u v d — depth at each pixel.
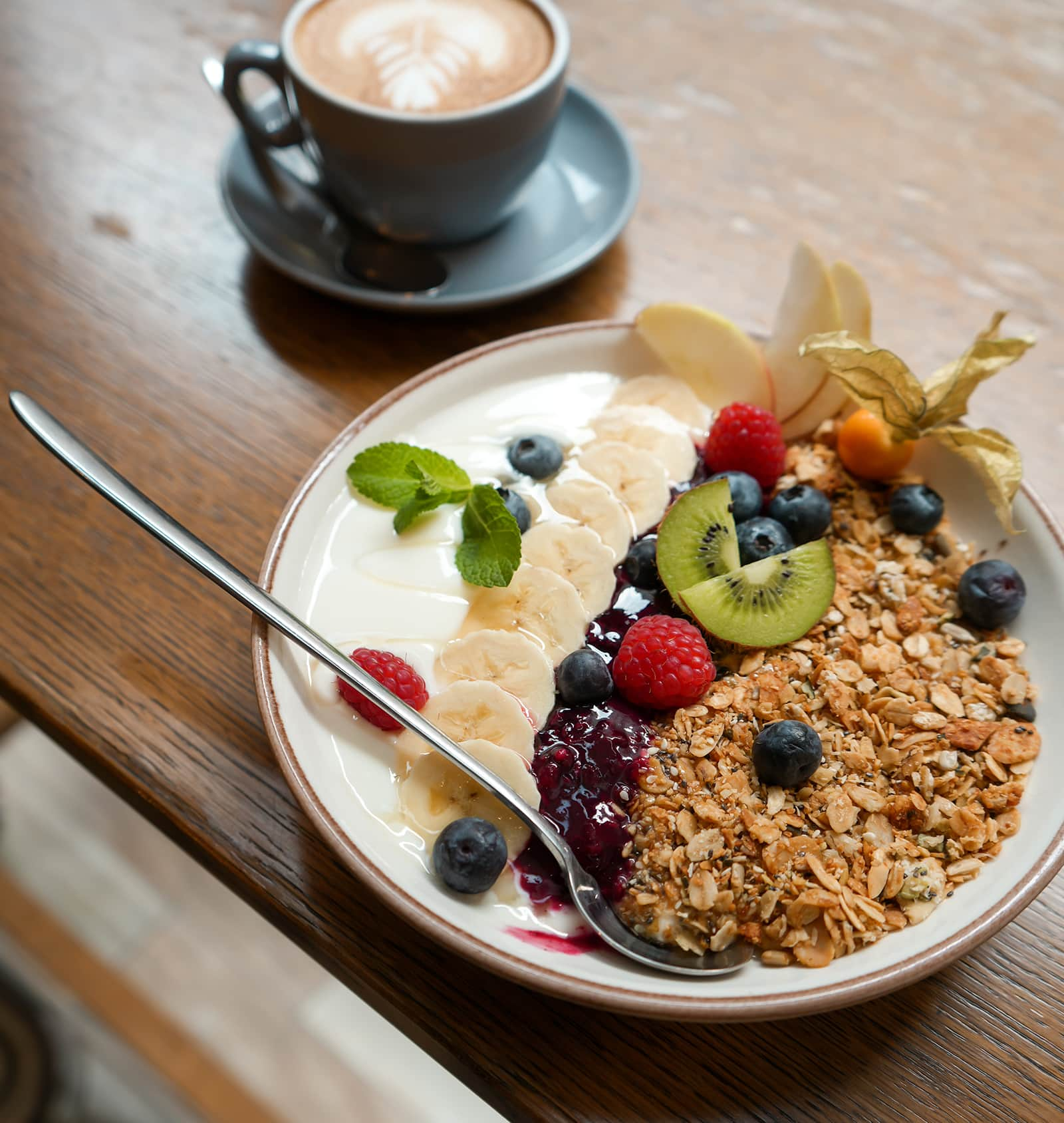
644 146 0.56
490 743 0.38
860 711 0.40
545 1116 0.36
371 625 0.41
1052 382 0.49
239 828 0.40
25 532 0.45
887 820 0.38
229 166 0.52
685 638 0.40
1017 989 0.37
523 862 0.38
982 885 0.37
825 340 0.41
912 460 0.45
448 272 0.51
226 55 0.49
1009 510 0.41
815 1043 0.37
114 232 0.53
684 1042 0.37
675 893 0.37
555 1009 0.37
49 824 0.70
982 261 0.52
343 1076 0.64
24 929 0.69
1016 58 0.59
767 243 0.53
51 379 0.49
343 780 0.38
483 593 0.42
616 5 0.61
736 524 0.43
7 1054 0.67
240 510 0.46
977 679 0.41
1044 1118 0.36
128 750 0.41
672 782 0.39
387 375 0.49
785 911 0.37
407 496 0.42
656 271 0.52
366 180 0.49
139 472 0.47
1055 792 0.38
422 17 0.51
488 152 0.48
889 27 0.60
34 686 0.42
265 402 0.48
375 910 0.39
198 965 0.68
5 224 0.53
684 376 0.47
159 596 0.44
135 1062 0.67
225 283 0.52
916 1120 0.36
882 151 0.56
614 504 0.43
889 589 0.42
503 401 0.46
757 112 0.57
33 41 0.59
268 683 0.38
